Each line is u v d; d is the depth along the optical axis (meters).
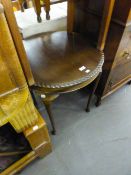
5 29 0.33
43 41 0.85
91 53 0.78
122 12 0.63
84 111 1.09
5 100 0.45
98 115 1.07
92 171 0.84
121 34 0.69
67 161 0.88
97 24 0.78
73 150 0.92
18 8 1.07
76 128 1.01
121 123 1.03
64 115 1.08
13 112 0.46
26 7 1.10
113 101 1.15
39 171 0.84
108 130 1.00
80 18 0.87
